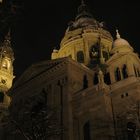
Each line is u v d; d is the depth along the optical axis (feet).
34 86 182.91
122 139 134.21
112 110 144.36
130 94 141.18
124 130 135.13
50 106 159.74
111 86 151.94
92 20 260.42
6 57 277.44
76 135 145.07
